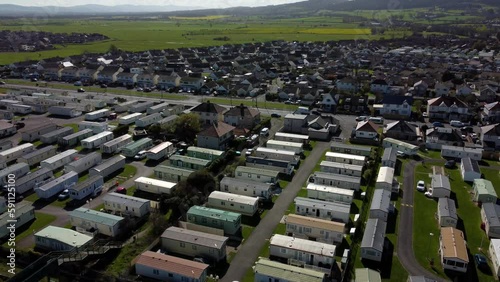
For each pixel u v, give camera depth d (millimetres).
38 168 83250
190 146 93500
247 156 88750
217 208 67500
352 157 85500
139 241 57188
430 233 60750
